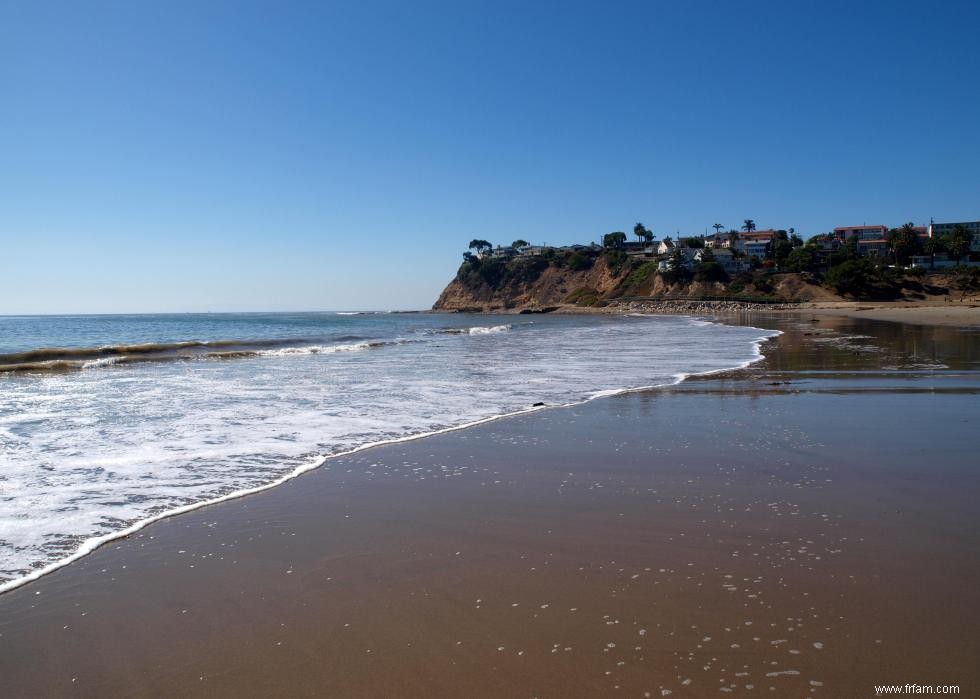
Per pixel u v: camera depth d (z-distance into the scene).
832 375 14.99
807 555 4.42
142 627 3.64
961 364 16.88
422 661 3.25
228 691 3.04
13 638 3.51
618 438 8.41
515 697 2.92
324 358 22.45
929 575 4.06
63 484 6.30
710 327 48.47
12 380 15.45
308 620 3.69
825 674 3.02
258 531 5.10
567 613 3.69
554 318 111.62
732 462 7.03
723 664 3.13
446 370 17.81
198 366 19.36
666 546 4.66
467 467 7.00
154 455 7.54
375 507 5.68
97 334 44.69
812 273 135.00
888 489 5.89
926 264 131.38
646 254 173.75
